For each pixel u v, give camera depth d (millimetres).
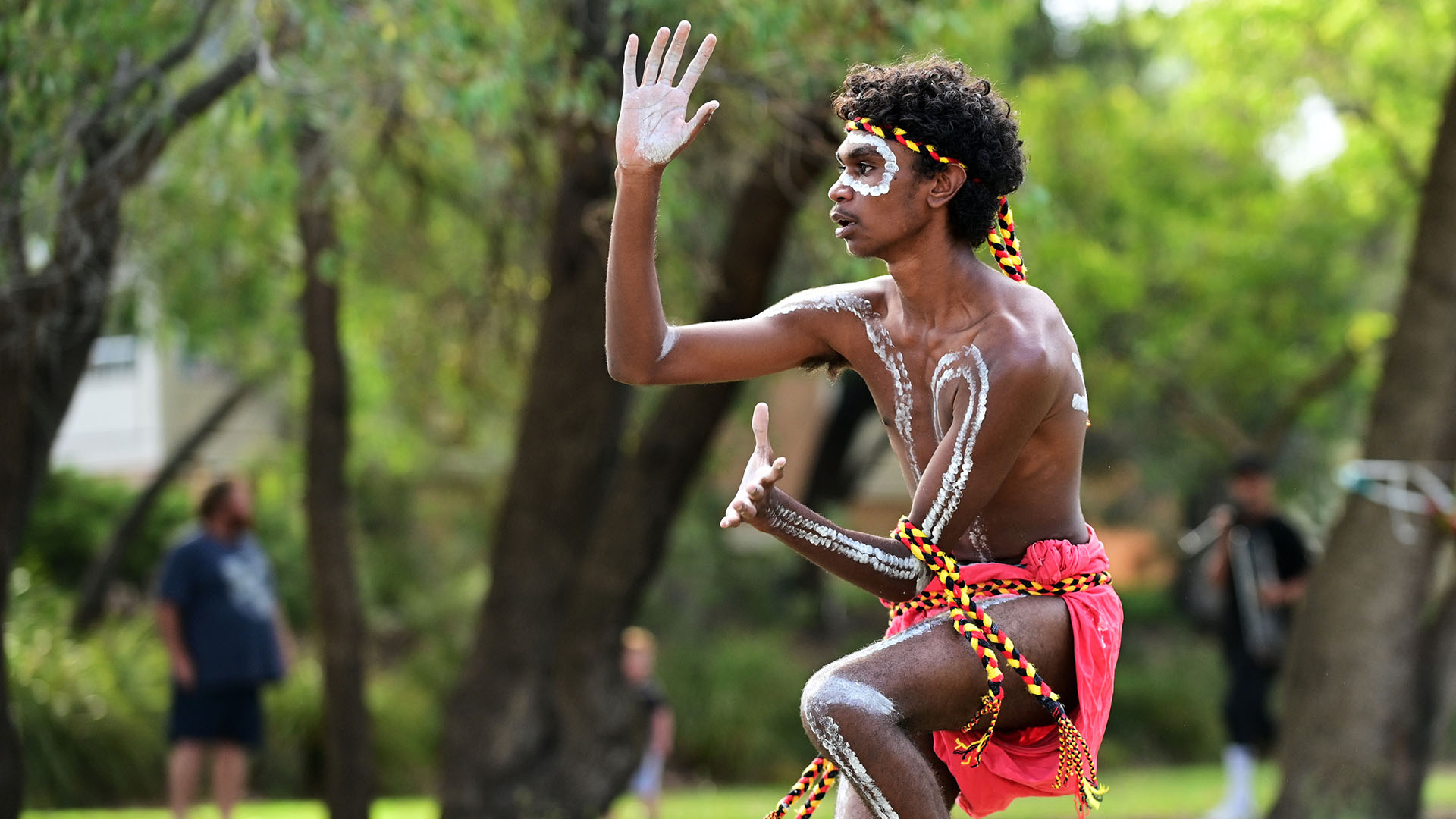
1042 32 30203
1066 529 6125
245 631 16312
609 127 13375
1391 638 17156
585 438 17203
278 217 19312
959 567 6043
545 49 13031
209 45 15539
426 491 38188
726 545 39500
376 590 34062
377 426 31141
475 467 37938
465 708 17484
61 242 12742
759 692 33125
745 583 39438
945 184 5812
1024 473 5984
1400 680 17156
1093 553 6113
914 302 6023
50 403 14391
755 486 5551
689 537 37781
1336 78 26938
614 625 17766
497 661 17422
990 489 5746
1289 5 24719
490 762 17250
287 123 12953
